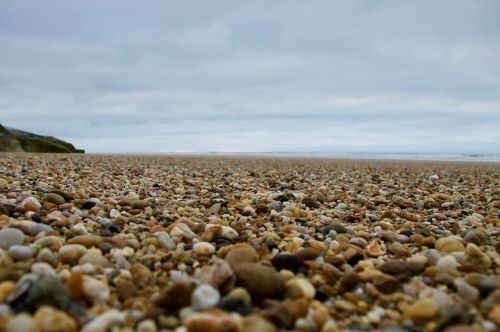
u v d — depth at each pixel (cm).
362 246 39
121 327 21
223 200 63
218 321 20
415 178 129
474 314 23
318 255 33
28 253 29
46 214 45
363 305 26
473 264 33
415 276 30
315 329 22
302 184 97
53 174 95
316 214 57
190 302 24
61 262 30
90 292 24
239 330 20
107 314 21
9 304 22
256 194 73
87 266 28
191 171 128
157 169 132
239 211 57
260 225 48
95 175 98
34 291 22
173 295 23
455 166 223
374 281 28
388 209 64
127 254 33
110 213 48
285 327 22
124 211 52
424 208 68
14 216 43
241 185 90
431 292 26
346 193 79
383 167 196
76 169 116
